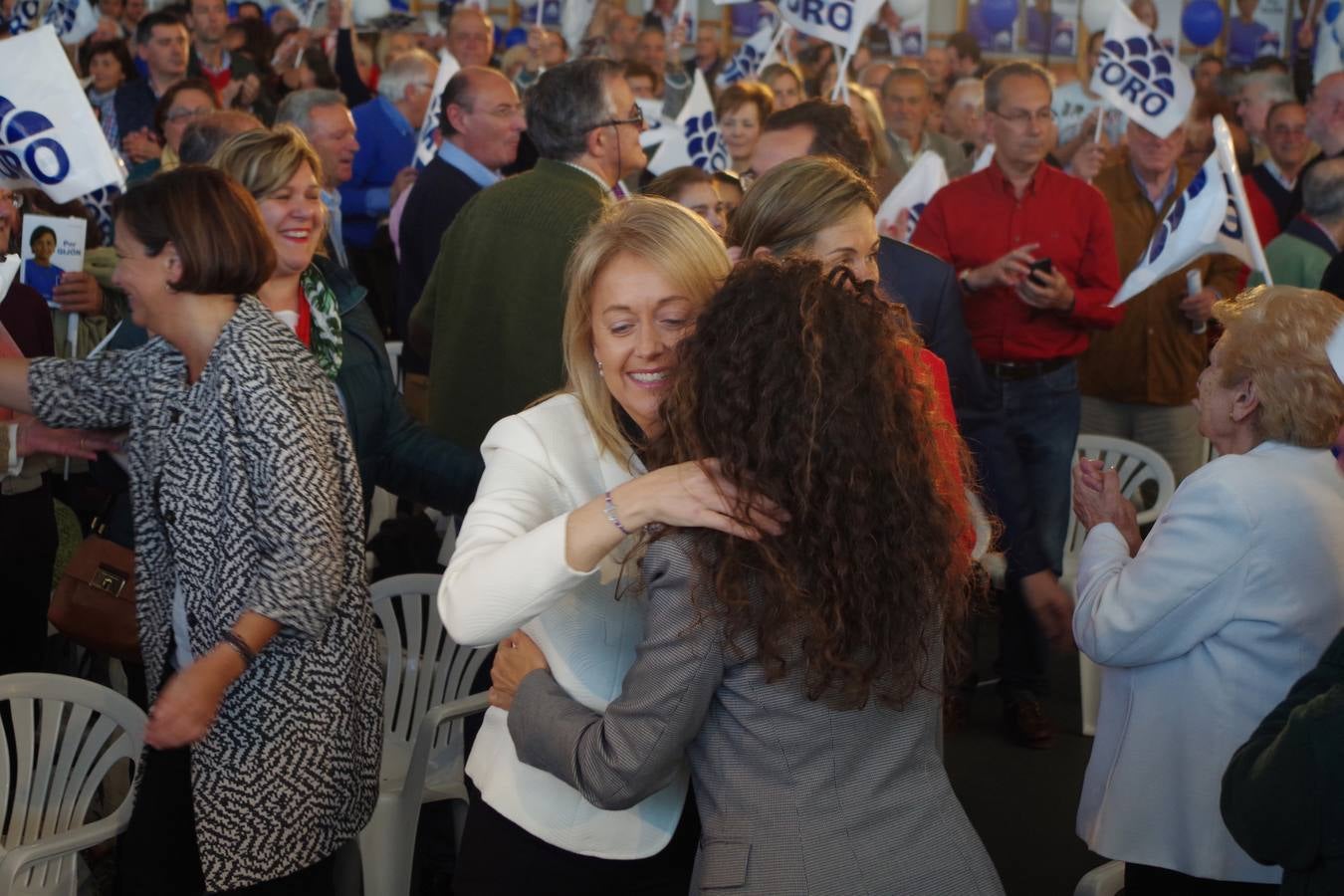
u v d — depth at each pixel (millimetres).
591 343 1926
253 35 7480
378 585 3285
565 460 1892
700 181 3746
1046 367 4543
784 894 1580
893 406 1602
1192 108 6820
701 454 1611
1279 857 1707
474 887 1933
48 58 3191
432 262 4750
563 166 3420
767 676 1591
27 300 3494
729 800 1636
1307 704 1689
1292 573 2172
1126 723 2342
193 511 2195
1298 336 2219
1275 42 10414
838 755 1628
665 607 1620
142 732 2641
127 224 2225
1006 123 4559
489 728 1978
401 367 4941
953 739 4414
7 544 3084
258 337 2221
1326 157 5832
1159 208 5312
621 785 1646
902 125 6844
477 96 4699
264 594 2148
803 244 2381
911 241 4812
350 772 2338
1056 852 3707
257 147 2799
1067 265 4625
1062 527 4586
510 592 1639
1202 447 5293
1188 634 2229
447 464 2973
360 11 8672
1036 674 4379
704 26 9758
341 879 2900
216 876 2238
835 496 1556
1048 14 10219
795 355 1563
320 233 2889
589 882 1887
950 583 1698
